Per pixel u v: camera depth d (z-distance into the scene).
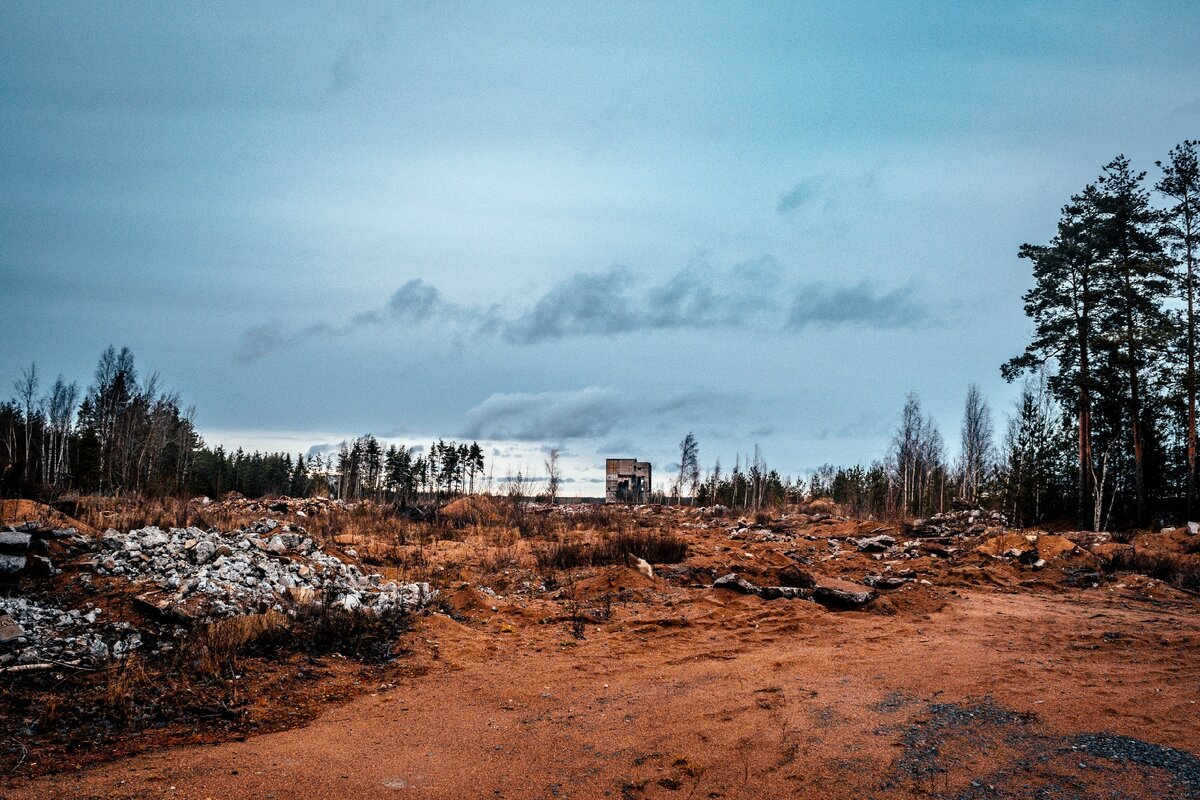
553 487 43.84
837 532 26.31
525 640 10.12
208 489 49.94
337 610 9.86
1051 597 15.25
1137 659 9.41
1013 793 5.23
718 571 15.14
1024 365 29.98
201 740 6.02
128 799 4.86
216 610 9.04
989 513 27.67
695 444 52.31
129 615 8.70
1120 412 30.78
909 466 45.47
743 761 5.87
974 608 13.48
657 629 10.88
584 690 7.86
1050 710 7.10
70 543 10.43
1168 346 28.00
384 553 16.47
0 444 33.53
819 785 5.41
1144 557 18.42
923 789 5.31
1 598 8.54
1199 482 28.30
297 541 12.80
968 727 6.61
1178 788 5.28
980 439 44.84
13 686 6.69
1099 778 5.46
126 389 43.88
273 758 5.72
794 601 12.99
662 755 6.01
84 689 6.84
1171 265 27.78
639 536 18.39
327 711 6.99
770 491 51.22
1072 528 29.12
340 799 5.09
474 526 24.55
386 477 65.12
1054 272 29.27
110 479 34.25
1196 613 13.42
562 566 15.82
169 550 10.83
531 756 6.00
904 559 19.91
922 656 9.48
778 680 8.25
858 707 7.22
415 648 9.22
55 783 5.03
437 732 6.54
